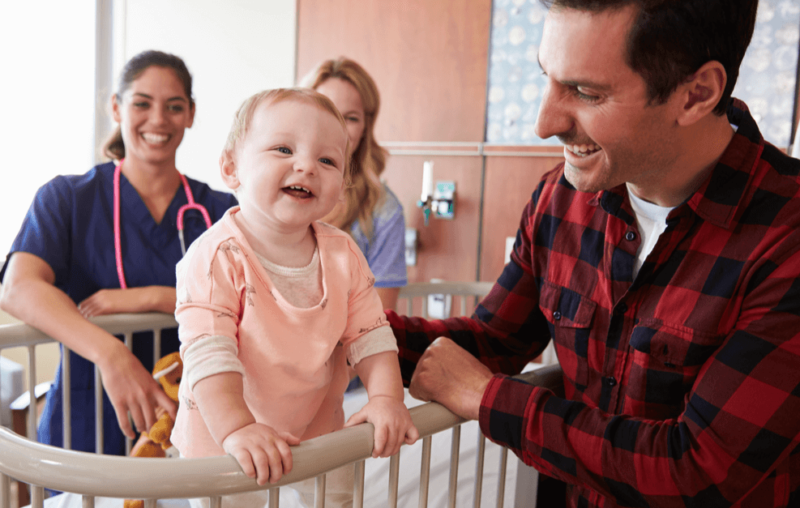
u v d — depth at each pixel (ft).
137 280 4.68
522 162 8.87
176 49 10.97
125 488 1.82
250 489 1.90
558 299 2.99
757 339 2.14
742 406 2.08
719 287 2.37
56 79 10.28
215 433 2.02
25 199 10.09
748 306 2.27
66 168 10.53
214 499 1.92
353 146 5.68
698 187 2.47
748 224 2.36
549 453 2.37
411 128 9.54
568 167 2.44
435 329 3.22
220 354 2.14
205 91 10.92
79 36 10.50
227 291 2.29
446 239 9.46
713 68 2.08
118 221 4.65
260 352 2.33
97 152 10.75
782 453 2.08
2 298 4.03
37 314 3.91
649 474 2.17
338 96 5.56
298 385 2.44
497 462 4.93
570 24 2.07
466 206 9.29
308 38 10.03
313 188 2.35
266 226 2.46
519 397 2.46
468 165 9.22
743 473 2.07
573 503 3.06
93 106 10.68
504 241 9.09
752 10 2.12
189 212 4.89
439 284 6.30
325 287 2.49
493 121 9.00
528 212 3.26
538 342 3.49
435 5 9.18
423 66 9.36
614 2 1.97
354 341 2.66
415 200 9.64
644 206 2.69
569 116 2.23
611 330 2.73
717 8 1.99
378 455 2.22
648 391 2.59
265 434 1.98
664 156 2.28
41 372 9.66
